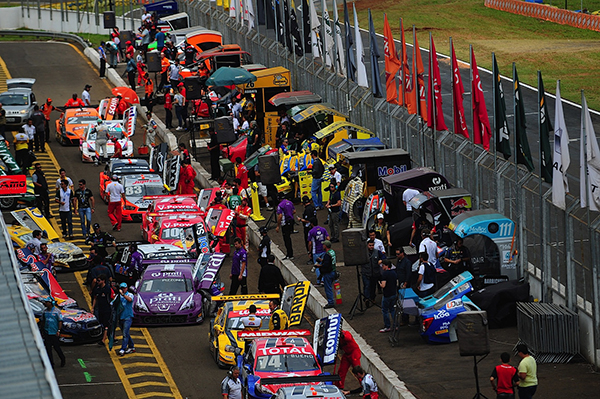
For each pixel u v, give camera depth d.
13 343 17.78
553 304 38.91
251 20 93.50
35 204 64.31
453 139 52.06
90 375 38.81
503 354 31.34
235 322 40.84
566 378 35.22
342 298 46.53
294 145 66.56
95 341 43.84
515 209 43.97
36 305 43.28
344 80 71.25
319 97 72.69
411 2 140.88
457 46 111.06
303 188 61.84
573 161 63.84
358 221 53.88
